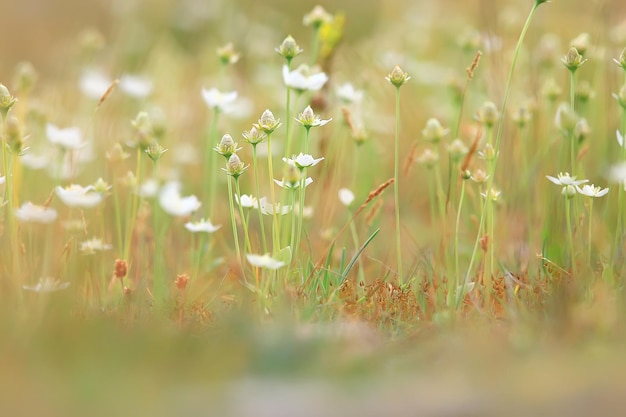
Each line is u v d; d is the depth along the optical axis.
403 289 1.60
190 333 1.53
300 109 1.91
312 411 1.43
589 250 1.61
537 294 1.58
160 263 1.66
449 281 1.61
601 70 1.84
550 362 1.48
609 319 1.51
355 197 1.79
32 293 1.57
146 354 1.48
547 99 1.79
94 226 1.73
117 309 1.58
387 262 1.69
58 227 1.70
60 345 1.48
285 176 1.62
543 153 1.74
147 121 1.67
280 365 1.48
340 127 1.82
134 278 1.67
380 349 1.50
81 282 1.64
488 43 1.88
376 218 1.77
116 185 1.71
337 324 1.54
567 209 1.61
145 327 1.53
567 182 1.60
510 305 1.57
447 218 1.70
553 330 1.51
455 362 1.48
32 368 1.46
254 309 1.57
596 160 1.82
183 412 1.43
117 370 1.47
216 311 1.59
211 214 1.73
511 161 1.74
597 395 1.44
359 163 1.89
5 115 1.59
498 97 1.82
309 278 1.61
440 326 1.54
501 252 1.71
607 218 1.68
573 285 1.57
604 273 1.58
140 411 1.43
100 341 1.49
